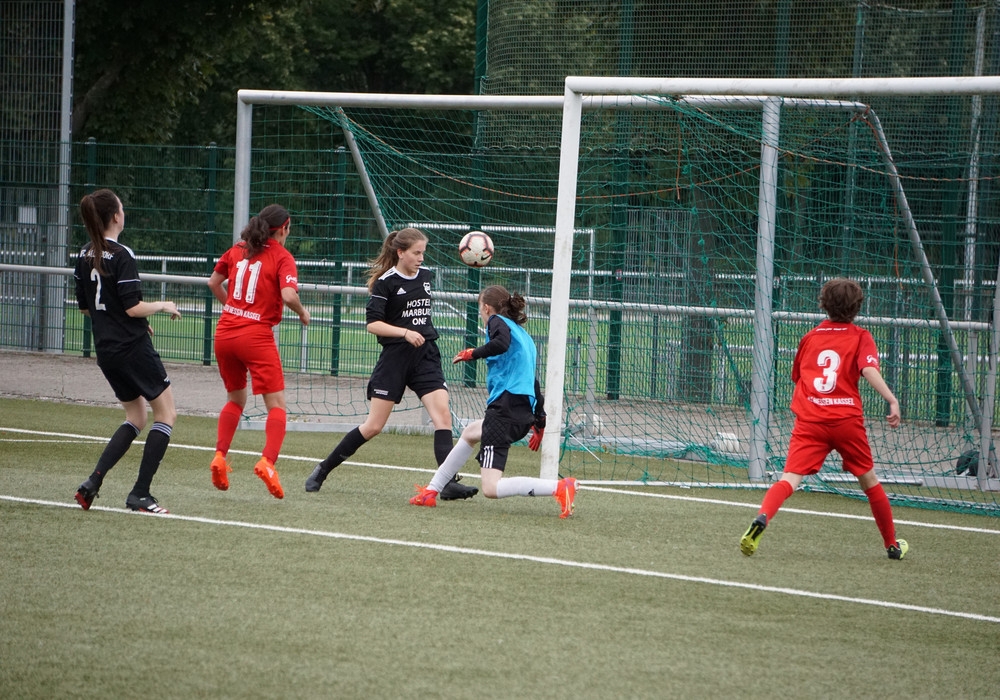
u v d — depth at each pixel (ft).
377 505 67.77
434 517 64.80
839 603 49.98
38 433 90.48
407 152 126.72
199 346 152.46
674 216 114.11
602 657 40.73
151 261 159.22
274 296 67.41
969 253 114.52
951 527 69.92
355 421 105.91
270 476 65.72
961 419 100.27
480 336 109.29
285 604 45.60
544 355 110.63
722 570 55.11
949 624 47.47
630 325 104.94
